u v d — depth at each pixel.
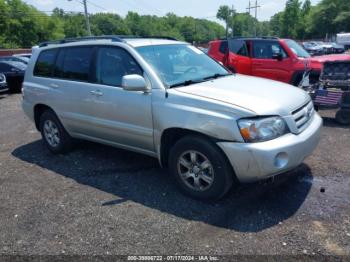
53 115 5.38
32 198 4.09
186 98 3.65
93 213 3.66
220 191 3.60
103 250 3.04
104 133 4.62
